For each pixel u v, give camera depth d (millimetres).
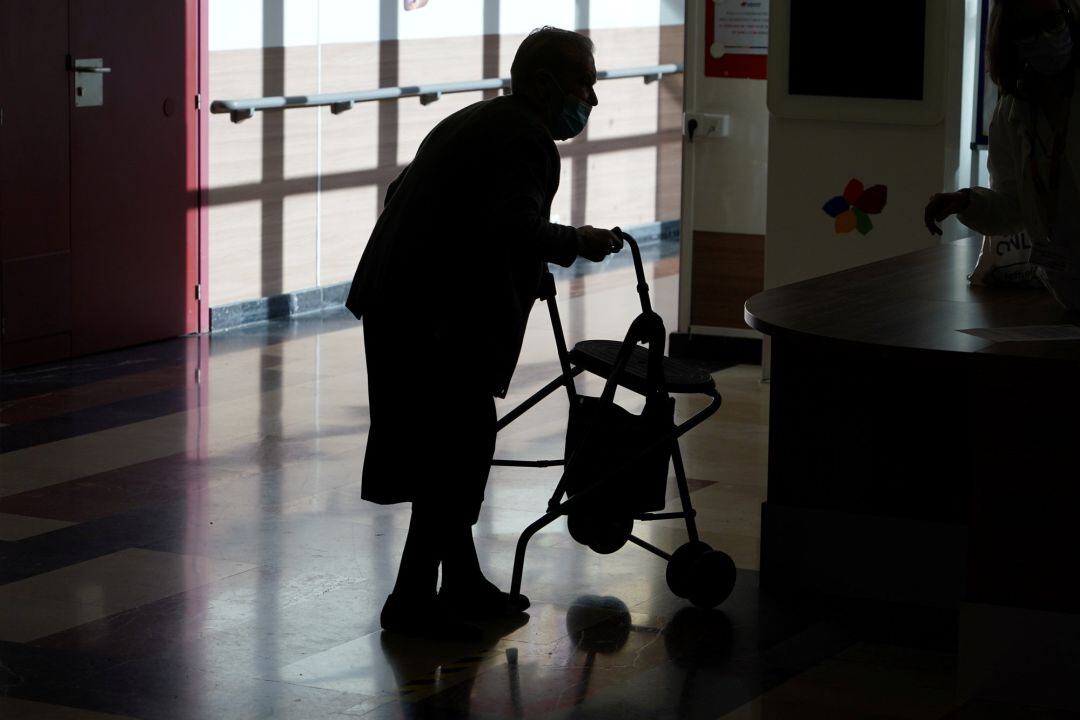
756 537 4793
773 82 6586
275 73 8305
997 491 3549
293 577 4402
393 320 3779
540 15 10305
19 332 7086
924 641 3932
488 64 9867
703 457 5738
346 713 3465
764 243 7152
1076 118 3695
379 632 3975
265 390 6793
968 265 4742
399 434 3832
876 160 6504
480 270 3738
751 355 7480
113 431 6047
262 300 8406
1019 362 3463
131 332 7664
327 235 8820
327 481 5402
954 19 6281
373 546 4691
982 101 6520
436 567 3943
